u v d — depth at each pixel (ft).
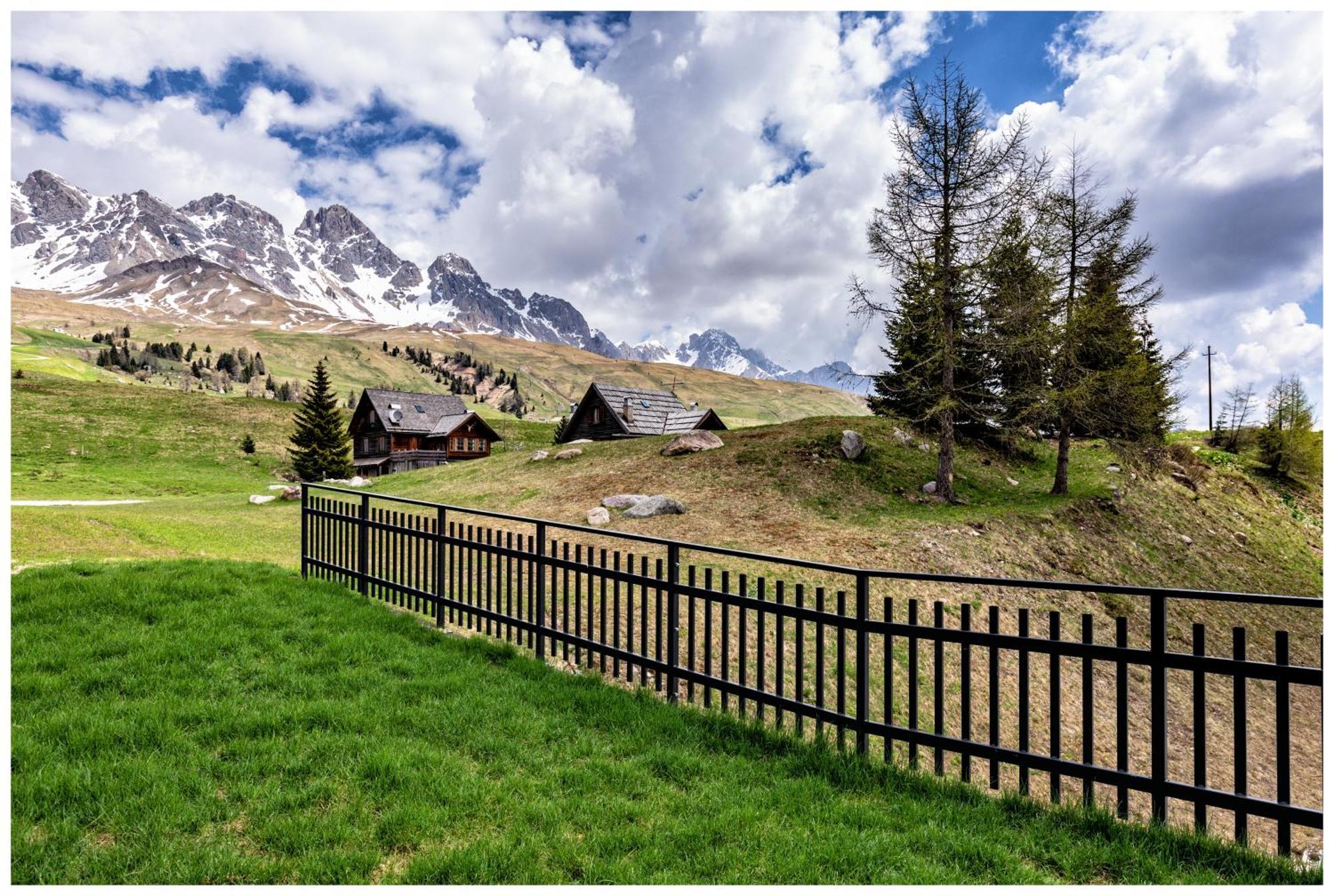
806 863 13.51
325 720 17.95
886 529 66.08
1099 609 57.72
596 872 13.06
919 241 77.10
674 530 66.54
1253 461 135.33
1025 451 106.73
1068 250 86.63
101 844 13.29
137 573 28.32
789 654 37.52
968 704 16.85
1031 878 13.50
